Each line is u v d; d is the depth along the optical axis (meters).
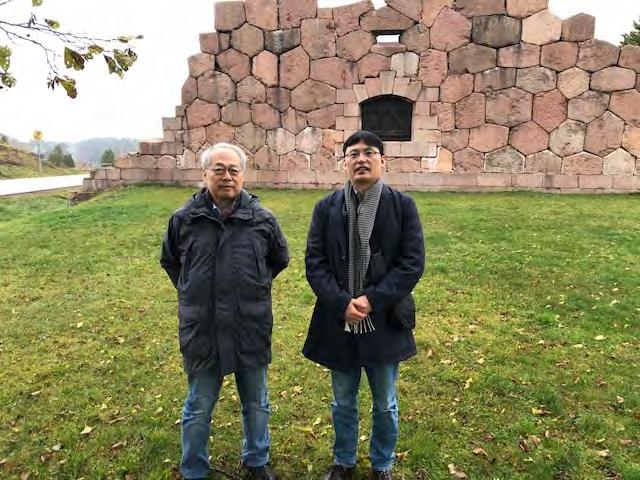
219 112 12.56
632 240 7.97
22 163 44.69
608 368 4.41
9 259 7.84
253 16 12.09
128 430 3.69
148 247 8.31
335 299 2.78
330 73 11.97
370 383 2.93
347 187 2.88
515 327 5.29
